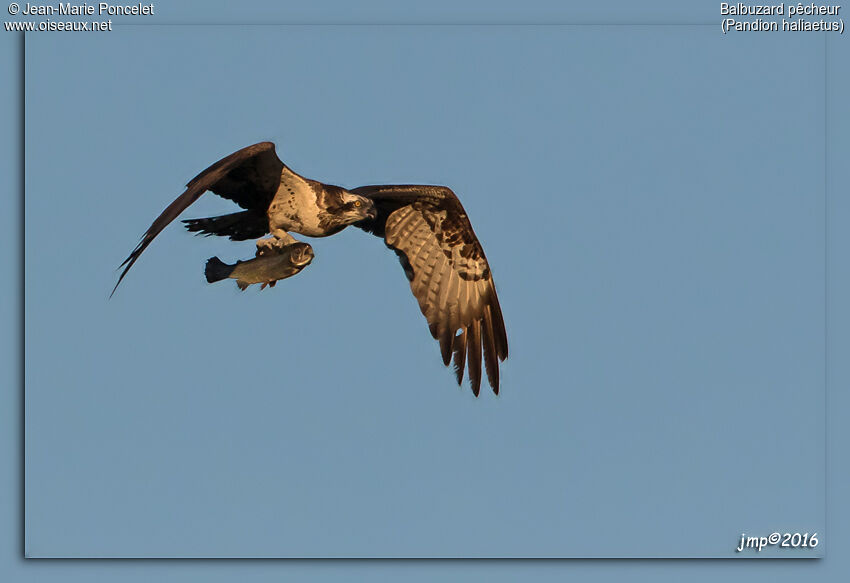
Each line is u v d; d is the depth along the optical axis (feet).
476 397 51.08
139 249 37.11
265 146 42.68
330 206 46.68
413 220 51.06
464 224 51.06
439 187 50.08
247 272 43.62
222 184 45.73
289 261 43.55
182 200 38.96
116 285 36.83
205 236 47.06
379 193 48.98
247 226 47.14
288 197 46.21
